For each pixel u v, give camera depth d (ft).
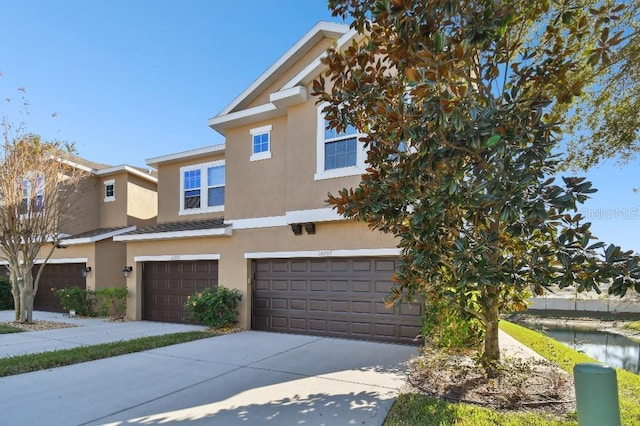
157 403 17.75
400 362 24.97
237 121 41.32
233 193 41.50
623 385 20.11
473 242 15.69
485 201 13.30
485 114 13.00
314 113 35.45
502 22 13.41
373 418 15.74
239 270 39.75
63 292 51.57
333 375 22.00
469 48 14.11
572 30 15.31
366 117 18.70
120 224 59.41
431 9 13.38
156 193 64.69
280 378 21.49
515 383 17.88
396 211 17.37
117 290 47.91
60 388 19.98
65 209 48.78
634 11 18.11
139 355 27.22
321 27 37.99
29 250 45.06
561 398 17.19
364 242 32.76
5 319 48.42
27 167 44.04
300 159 35.76
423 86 13.55
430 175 15.17
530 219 13.32
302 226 35.73
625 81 22.58
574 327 66.95
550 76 15.19
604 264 13.14
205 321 38.37
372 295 32.71
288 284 37.22
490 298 18.71
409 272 17.26
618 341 54.60
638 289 12.64
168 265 46.42
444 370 20.66
